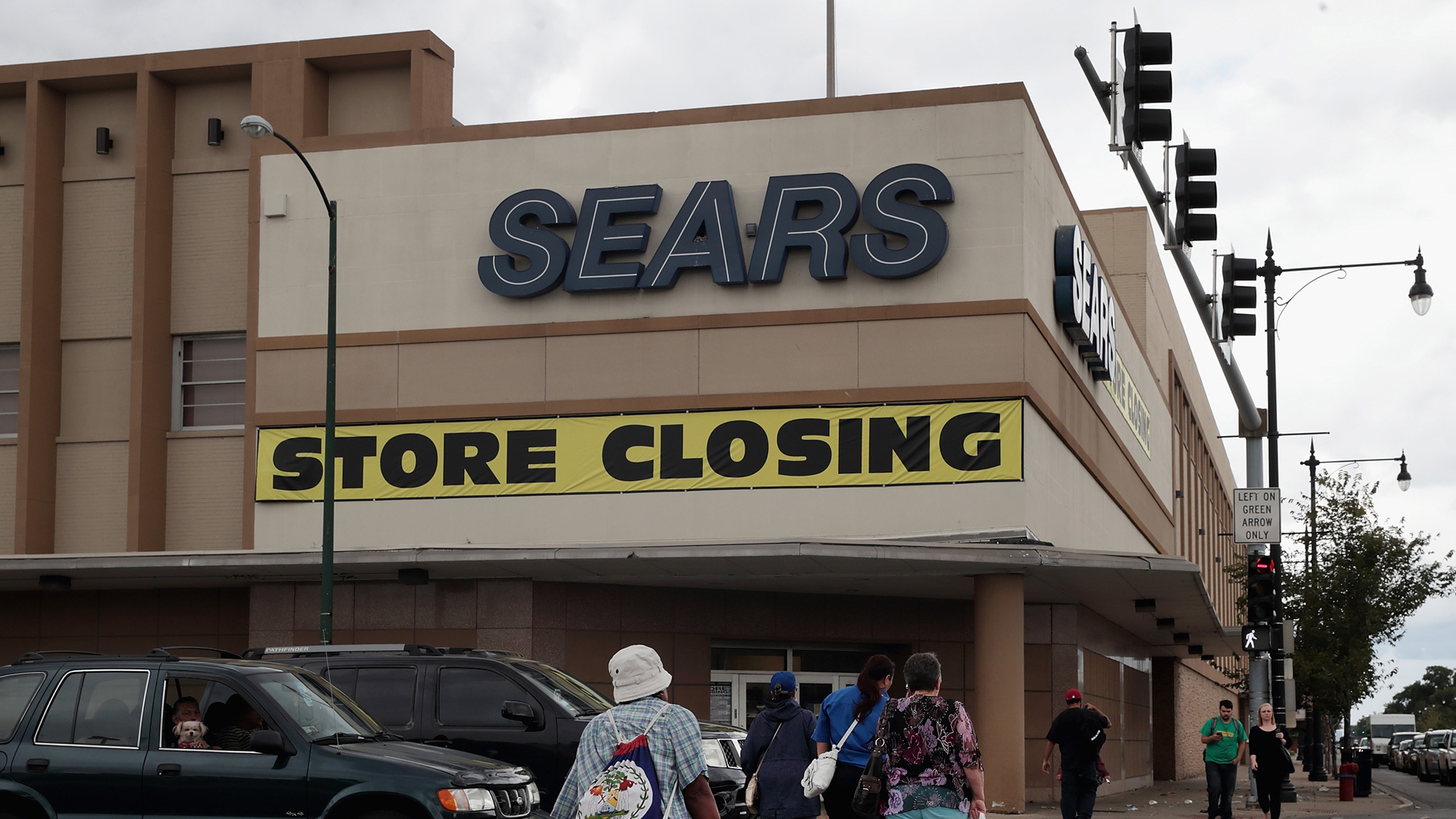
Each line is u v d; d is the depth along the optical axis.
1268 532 24.88
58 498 28.62
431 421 26.50
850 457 25.03
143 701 11.62
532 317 26.42
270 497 26.73
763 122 26.05
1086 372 31.05
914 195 25.34
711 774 15.53
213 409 28.50
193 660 11.98
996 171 25.20
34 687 11.80
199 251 28.78
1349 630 42.28
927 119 25.53
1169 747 43.97
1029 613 27.84
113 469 28.56
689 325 25.86
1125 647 35.22
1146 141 13.79
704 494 25.45
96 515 28.45
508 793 11.50
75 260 29.19
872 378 25.14
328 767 11.23
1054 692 27.55
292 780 11.22
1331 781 46.50
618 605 25.56
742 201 25.97
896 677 27.86
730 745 16.53
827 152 25.80
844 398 25.17
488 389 26.39
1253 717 25.09
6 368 29.16
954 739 8.91
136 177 28.48
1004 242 24.98
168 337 28.62
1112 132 14.03
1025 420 24.55
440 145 27.17
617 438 25.84
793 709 12.35
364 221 27.25
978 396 24.70
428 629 25.36
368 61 28.75
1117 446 35.75
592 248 26.09
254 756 11.35
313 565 23.84
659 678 7.41
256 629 26.09
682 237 25.83
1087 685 29.34
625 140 26.48
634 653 7.41
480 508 26.14
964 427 24.67
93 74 28.88
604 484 25.80
